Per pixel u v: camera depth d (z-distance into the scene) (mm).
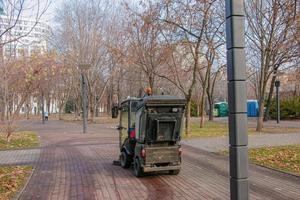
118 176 10930
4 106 20672
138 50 27016
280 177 10305
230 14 4473
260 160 12969
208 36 23359
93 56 45625
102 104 77812
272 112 43531
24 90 21062
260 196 8266
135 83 46281
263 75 25047
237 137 4375
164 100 10422
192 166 12422
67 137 24266
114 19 43750
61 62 43469
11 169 12156
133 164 11953
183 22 22469
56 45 44250
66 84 59375
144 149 10461
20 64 20172
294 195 8320
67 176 11016
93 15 45750
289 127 29656
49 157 14992
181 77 32062
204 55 26984
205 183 9805
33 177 10891
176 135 10719
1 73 19172
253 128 28844
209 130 27031
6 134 22500
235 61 4426
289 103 43125
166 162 10641
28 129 33938
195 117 55781
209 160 13656
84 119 28438
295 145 16734
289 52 23812
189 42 22781
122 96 52719
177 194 8688
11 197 8516
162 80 38125
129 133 11773
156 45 25031
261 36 24156
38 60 21500
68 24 45625
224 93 67312
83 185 9797
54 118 66250
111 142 20578
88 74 46125
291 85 50188
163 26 22906
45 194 8867
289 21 19141
